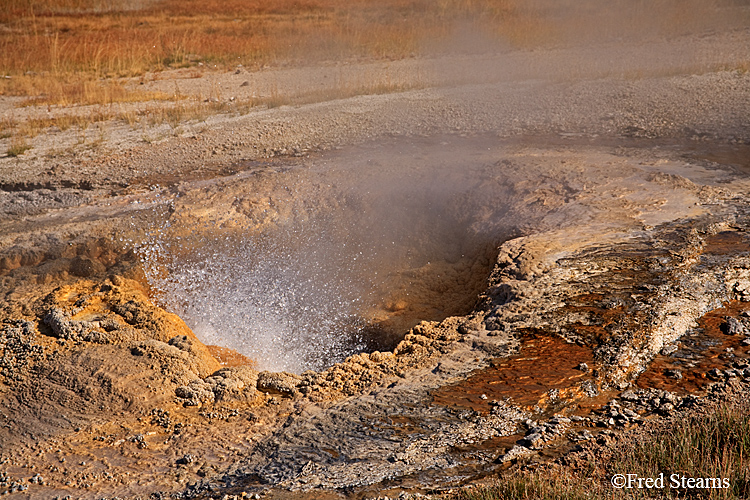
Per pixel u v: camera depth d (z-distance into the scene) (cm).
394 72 1695
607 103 1230
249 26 2506
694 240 612
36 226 925
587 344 473
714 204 707
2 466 409
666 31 1877
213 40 2225
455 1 2644
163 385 485
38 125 1391
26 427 446
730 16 1969
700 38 1736
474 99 1362
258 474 379
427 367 479
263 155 1164
